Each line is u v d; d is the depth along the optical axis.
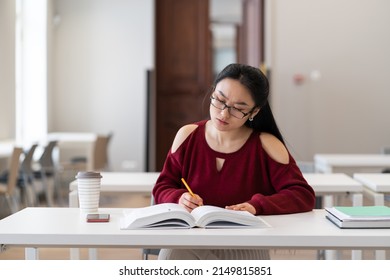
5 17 7.69
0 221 2.18
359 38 8.91
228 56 13.56
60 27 9.60
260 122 2.48
